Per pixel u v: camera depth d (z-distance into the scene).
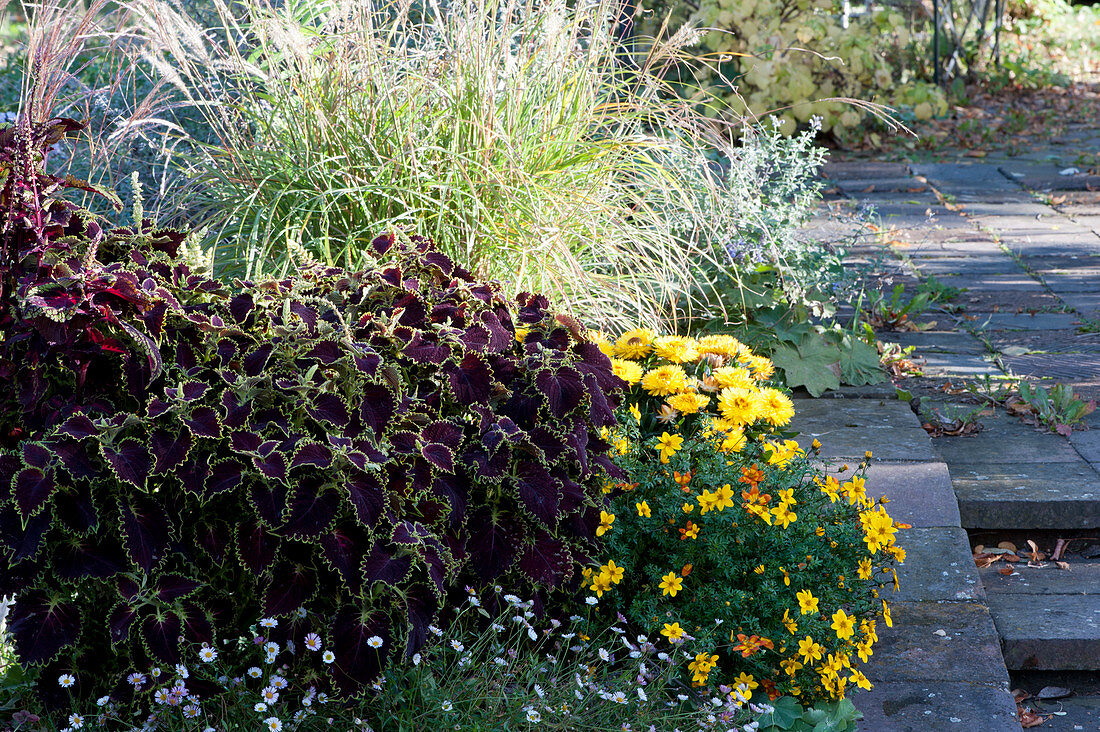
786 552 2.92
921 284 6.05
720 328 4.71
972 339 5.27
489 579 2.69
